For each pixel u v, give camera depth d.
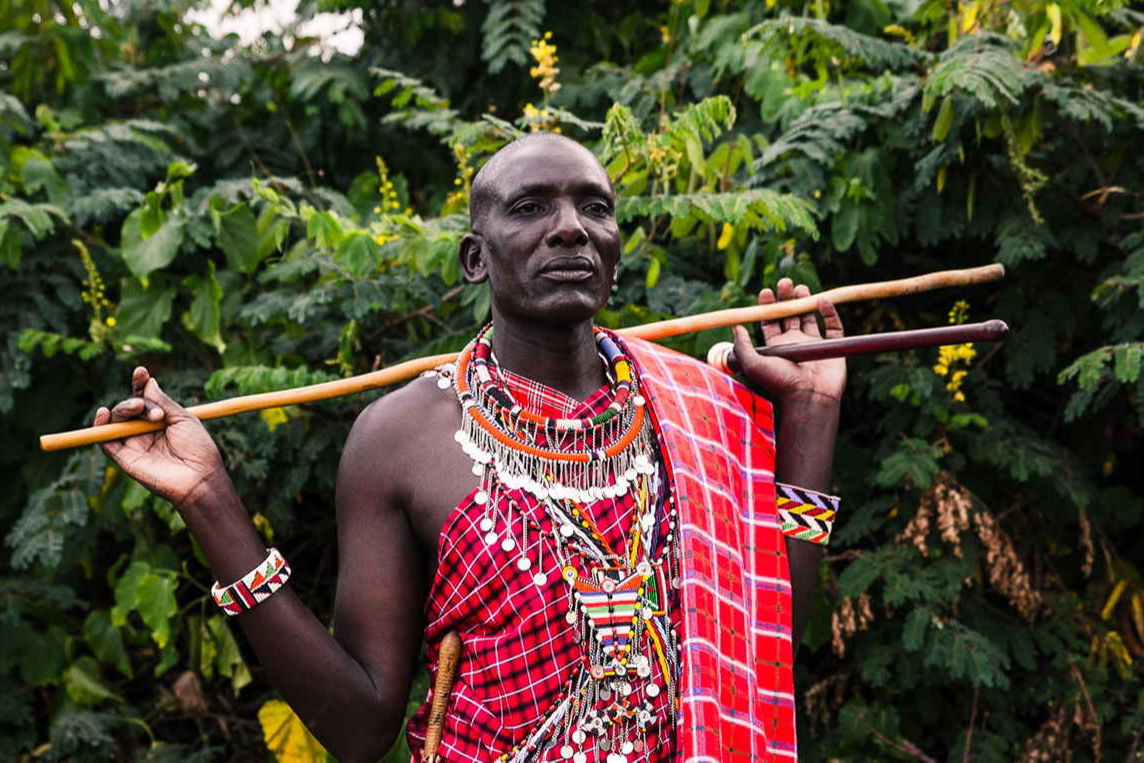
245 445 3.99
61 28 4.86
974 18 3.89
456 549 2.09
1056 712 4.04
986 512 3.88
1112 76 3.91
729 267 3.90
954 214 3.91
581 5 4.88
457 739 2.06
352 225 3.96
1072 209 3.90
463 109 5.00
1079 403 3.77
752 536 2.35
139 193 4.37
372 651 2.13
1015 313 4.05
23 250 4.26
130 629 4.42
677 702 2.10
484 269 2.26
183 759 4.34
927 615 3.78
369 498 2.17
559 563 2.08
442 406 2.20
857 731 3.93
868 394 4.26
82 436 2.06
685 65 4.58
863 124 3.84
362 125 4.85
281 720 4.07
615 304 3.90
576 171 2.15
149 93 4.97
